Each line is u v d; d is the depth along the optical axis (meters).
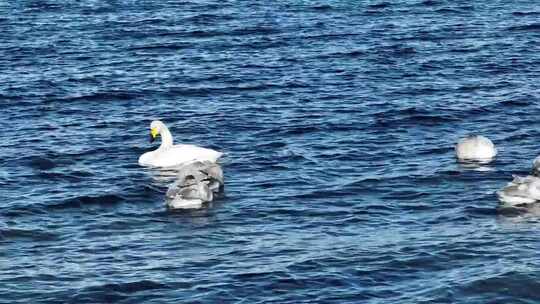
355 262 31.94
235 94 53.78
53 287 30.81
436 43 64.81
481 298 29.78
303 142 45.09
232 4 80.06
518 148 43.59
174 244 33.88
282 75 57.50
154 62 61.62
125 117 50.16
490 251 32.56
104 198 38.31
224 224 35.50
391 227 34.94
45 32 71.12
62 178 40.94
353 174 40.50
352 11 76.06
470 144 41.91
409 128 46.88
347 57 61.50
